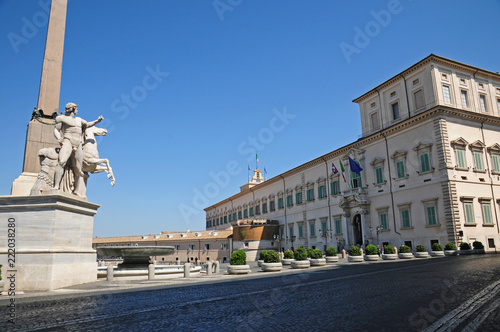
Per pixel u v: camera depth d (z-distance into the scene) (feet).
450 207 107.55
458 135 115.96
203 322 23.04
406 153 125.08
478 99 131.23
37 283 41.11
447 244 100.32
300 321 22.75
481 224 111.96
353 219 150.00
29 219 42.91
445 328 19.81
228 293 37.42
